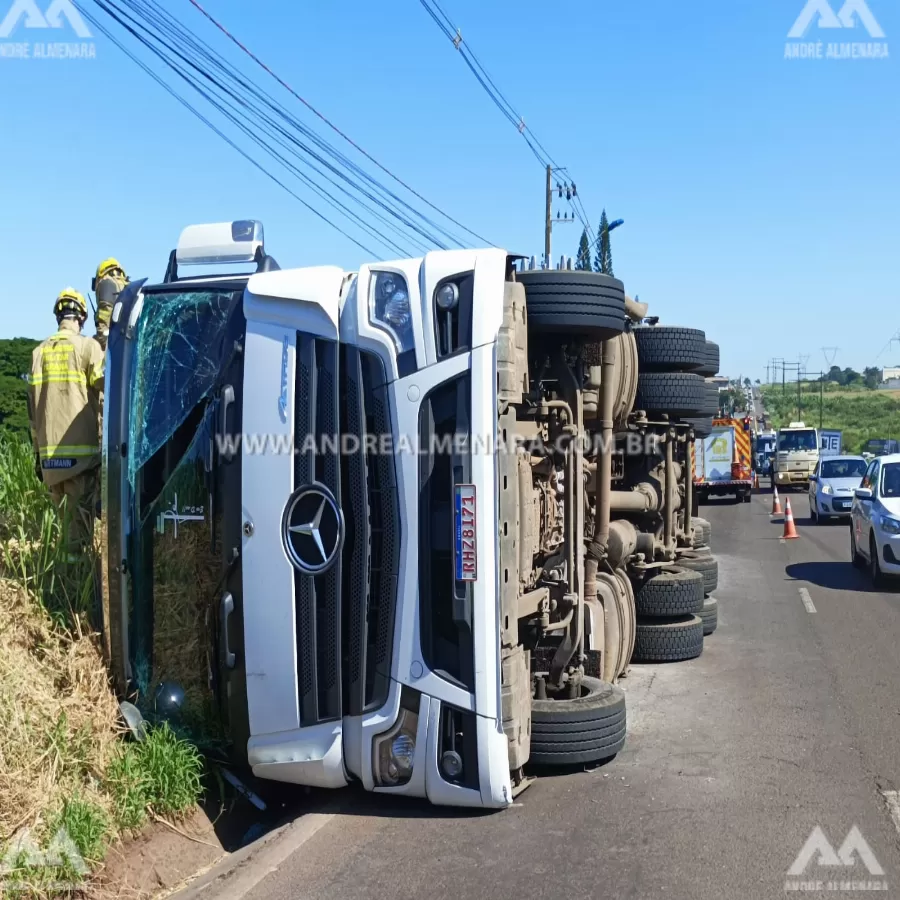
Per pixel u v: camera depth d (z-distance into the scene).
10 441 8.18
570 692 6.52
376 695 5.32
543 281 6.12
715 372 10.73
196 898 4.61
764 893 4.53
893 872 4.74
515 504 5.34
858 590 13.66
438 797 5.30
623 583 8.53
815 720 7.28
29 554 6.78
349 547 5.35
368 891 4.61
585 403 7.56
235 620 5.46
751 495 37.81
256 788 5.91
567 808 5.54
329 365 5.34
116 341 5.84
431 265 5.22
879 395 148.38
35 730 5.36
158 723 5.80
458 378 5.16
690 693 8.09
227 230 6.16
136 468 5.85
